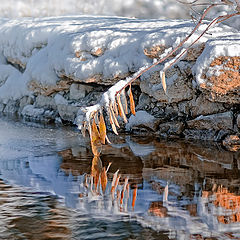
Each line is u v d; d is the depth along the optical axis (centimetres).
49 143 1242
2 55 2014
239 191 826
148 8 2573
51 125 1542
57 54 1542
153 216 710
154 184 870
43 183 877
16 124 1554
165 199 786
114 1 2695
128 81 851
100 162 1037
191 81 1280
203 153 1115
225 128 1245
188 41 1226
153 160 1049
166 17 2447
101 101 866
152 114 1381
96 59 1420
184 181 888
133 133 1384
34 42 1759
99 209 740
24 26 1884
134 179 903
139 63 1338
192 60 1257
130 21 1642
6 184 870
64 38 1552
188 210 734
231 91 1162
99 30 1453
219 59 1121
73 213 724
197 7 1817
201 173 942
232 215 712
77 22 1805
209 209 738
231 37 1226
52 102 1669
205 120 1269
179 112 1339
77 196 803
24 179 905
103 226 676
